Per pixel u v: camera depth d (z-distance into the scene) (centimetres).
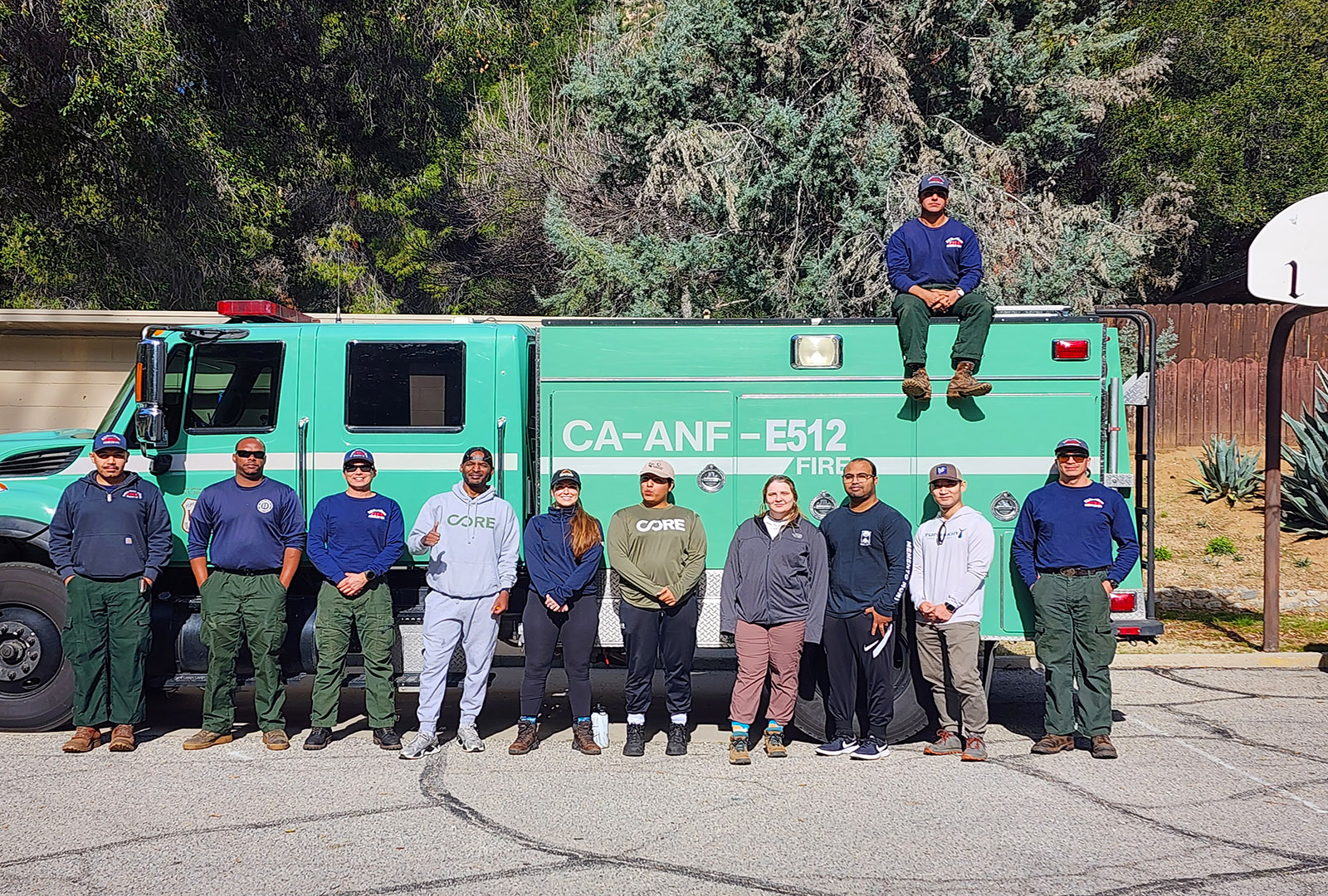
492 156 3094
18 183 1647
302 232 2319
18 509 730
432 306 3162
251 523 695
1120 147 2466
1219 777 634
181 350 740
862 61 1684
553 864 496
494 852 512
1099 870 489
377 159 2234
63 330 1398
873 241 1623
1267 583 970
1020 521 698
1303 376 1716
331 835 535
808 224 1734
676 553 682
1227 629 1061
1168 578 1250
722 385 724
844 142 1652
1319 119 2525
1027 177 1884
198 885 471
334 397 736
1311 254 943
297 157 2098
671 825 552
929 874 485
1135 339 1728
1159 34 2552
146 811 571
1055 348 711
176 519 740
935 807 581
